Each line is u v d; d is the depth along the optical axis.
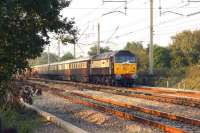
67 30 18.03
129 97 31.00
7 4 13.57
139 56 70.31
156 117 18.39
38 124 14.83
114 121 17.22
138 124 16.17
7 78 16.36
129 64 47.91
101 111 21.06
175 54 70.56
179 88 42.41
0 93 16.95
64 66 68.06
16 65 16.25
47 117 16.50
